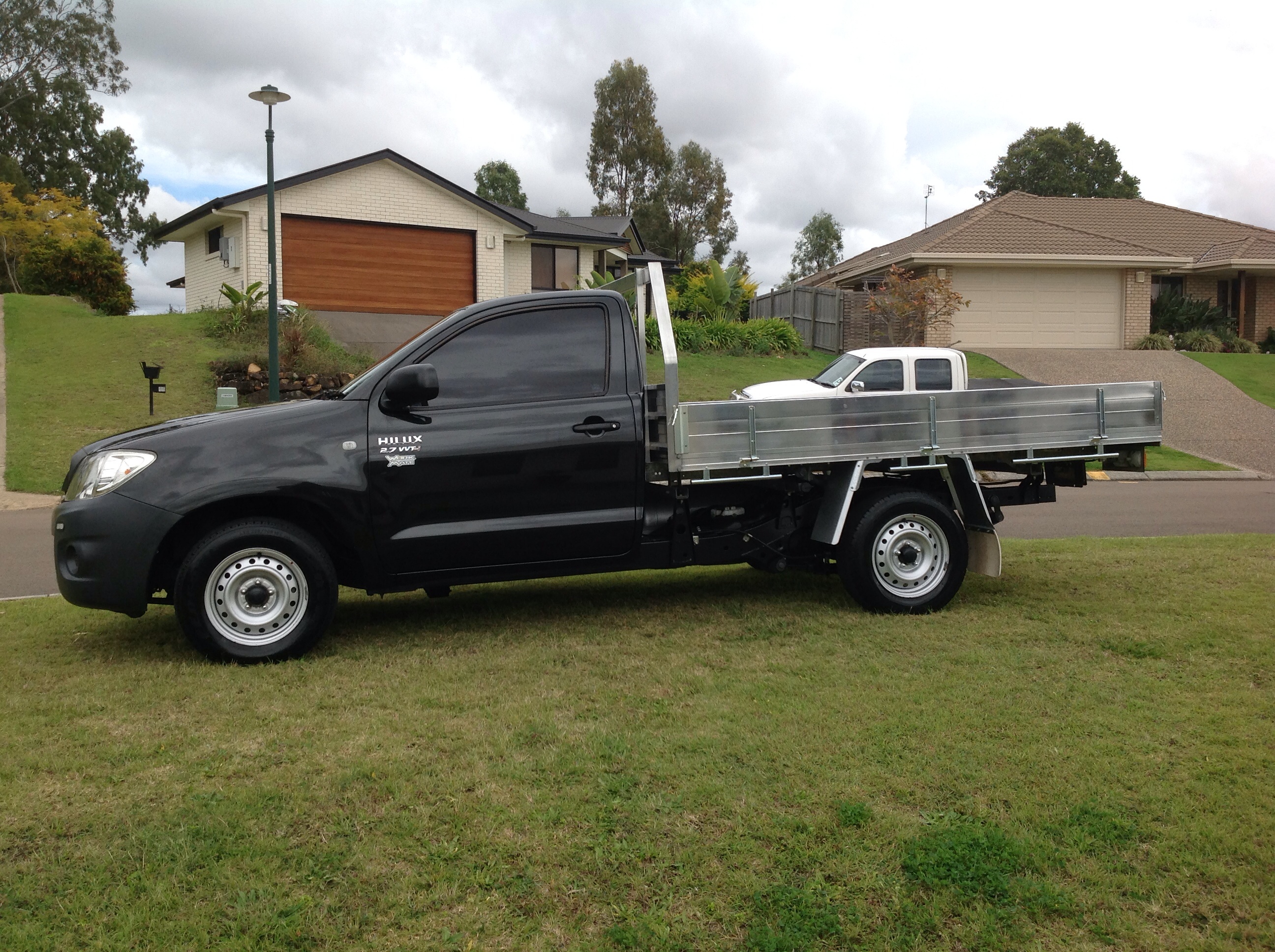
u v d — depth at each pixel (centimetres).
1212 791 342
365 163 2400
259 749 388
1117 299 2894
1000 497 678
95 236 3253
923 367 1230
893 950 257
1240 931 264
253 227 2283
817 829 317
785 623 598
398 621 620
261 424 536
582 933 265
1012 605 638
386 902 277
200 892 282
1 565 888
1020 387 642
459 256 2548
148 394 1812
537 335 582
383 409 550
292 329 1981
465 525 558
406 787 349
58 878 289
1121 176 5878
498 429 560
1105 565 762
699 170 6069
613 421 578
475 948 257
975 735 397
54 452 1519
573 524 577
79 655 538
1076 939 262
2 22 4422
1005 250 2798
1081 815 325
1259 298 3031
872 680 475
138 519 509
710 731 404
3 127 4956
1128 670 489
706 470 582
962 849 301
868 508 617
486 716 428
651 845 308
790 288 3100
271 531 520
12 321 2286
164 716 431
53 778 362
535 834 314
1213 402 2248
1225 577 709
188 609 511
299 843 310
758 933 261
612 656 525
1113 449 674
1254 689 457
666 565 618
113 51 4672
